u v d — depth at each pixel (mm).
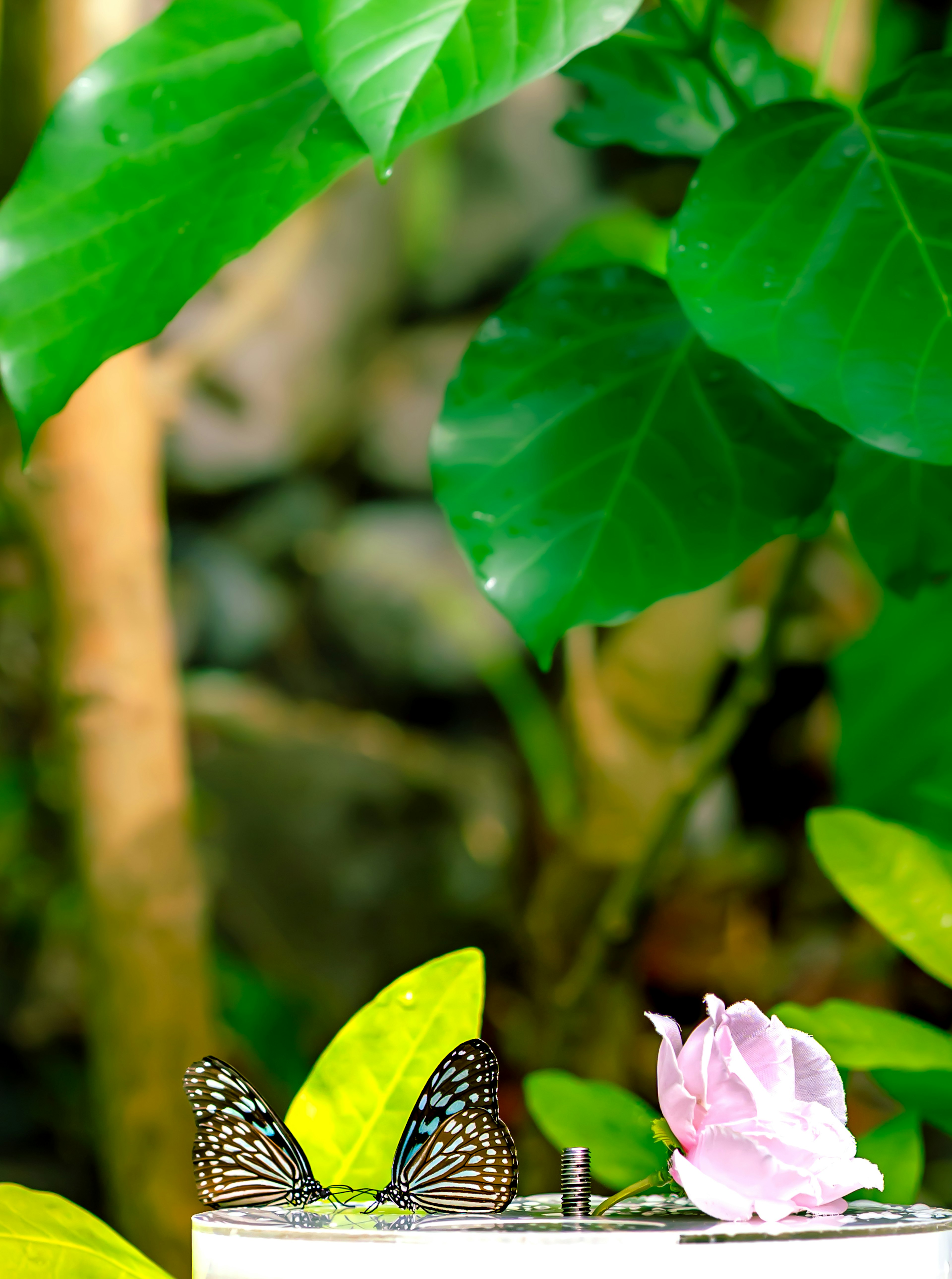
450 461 921
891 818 1330
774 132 867
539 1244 752
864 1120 1562
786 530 913
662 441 919
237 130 893
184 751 1446
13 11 1157
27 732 2818
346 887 2875
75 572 1340
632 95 1023
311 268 3482
